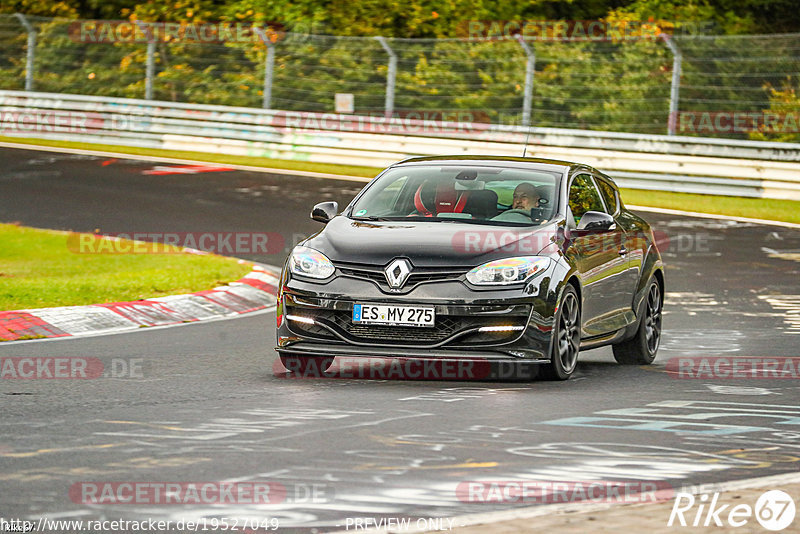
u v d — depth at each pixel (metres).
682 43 115.44
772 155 88.12
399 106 114.44
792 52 114.75
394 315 29.16
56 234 61.88
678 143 90.06
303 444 22.00
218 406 25.92
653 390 29.31
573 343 31.25
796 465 20.81
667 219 73.44
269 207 72.44
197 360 32.97
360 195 33.66
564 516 16.66
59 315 39.31
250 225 66.31
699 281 53.88
